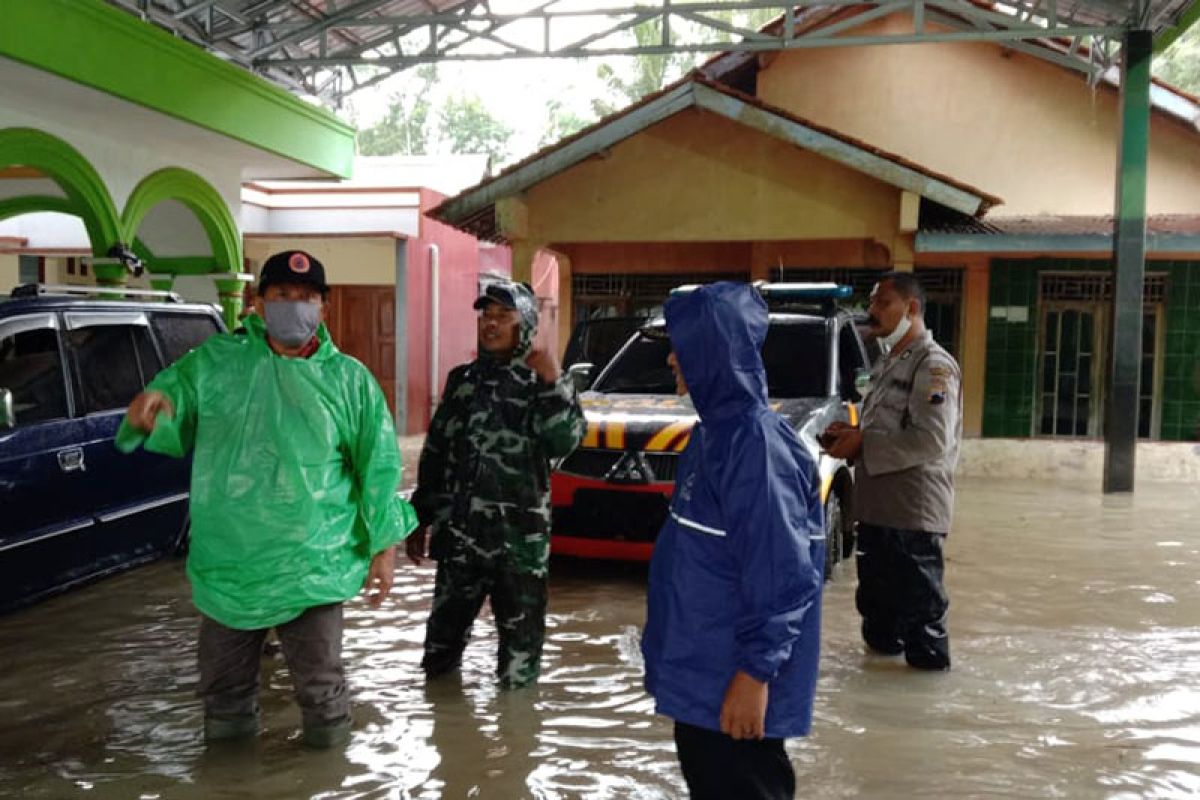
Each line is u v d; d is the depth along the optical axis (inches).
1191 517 375.6
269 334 141.4
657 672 98.4
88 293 246.5
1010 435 542.9
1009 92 558.6
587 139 467.5
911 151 567.5
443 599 177.3
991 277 538.6
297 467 137.9
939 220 485.4
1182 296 527.8
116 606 231.8
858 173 471.2
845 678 186.1
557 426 166.9
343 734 152.7
